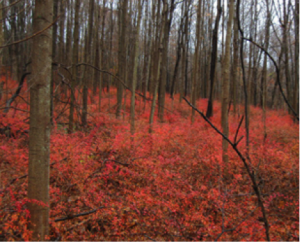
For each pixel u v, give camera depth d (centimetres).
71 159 431
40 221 266
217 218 378
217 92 3098
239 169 507
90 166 461
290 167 501
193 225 366
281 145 746
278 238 345
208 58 2280
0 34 642
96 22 1591
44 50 240
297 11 1167
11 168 420
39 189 259
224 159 527
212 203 393
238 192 453
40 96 244
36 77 240
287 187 462
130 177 469
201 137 695
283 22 1186
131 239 351
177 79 2678
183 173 500
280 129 923
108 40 2156
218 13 1253
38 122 248
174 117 1218
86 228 367
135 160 530
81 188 402
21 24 1310
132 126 697
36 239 264
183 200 412
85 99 770
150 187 438
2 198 326
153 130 761
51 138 501
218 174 486
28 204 264
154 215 375
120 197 418
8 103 532
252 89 2414
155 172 482
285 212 403
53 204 386
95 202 390
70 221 371
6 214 303
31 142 253
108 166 441
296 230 363
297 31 1180
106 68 1994
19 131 573
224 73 542
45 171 260
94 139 568
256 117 1538
